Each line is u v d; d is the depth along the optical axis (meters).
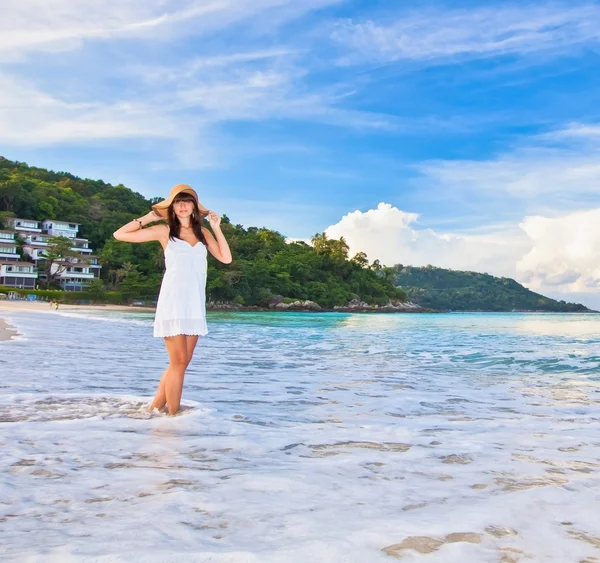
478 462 2.89
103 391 5.26
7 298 83.94
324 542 1.70
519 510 2.08
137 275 104.25
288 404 4.93
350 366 8.90
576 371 8.66
